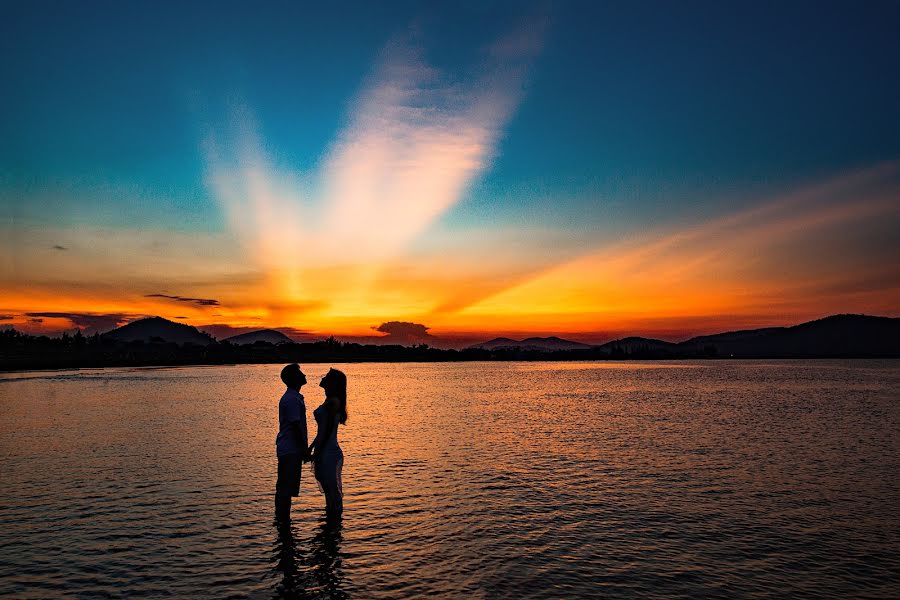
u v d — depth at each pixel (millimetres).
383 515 10891
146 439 21141
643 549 9062
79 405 37125
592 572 8062
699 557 8703
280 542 9266
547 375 119312
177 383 71688
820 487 13438
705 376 107250
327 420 10469
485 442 20734
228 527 10062
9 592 7266
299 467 10070
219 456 17359
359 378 108125
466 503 11867
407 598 7129
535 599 7133
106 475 14508
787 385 69438
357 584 7551
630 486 13508
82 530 9883
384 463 16453
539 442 20719
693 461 16828
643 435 22719
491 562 8422
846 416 30562
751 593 7387
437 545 9164
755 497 12445
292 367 10359
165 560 8422
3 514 10906
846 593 7410
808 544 9336
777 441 20906
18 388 58219
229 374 115625
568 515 10961
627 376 109938
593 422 27547
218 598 7098
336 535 9633
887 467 15953
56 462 16375
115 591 7301
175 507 11398
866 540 9547
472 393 54188
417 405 38781
